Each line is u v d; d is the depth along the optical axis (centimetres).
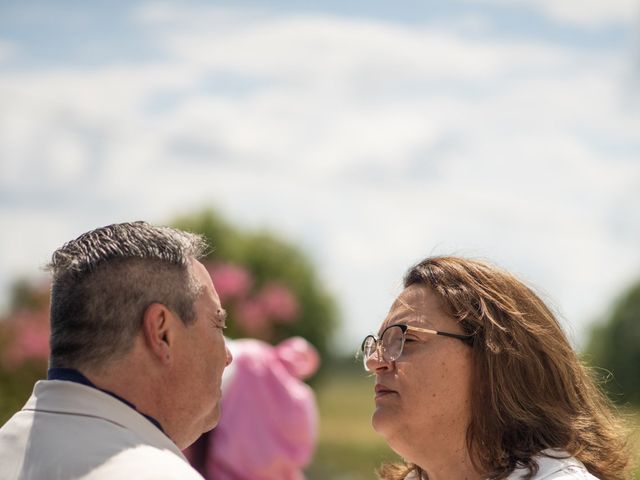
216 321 284
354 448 1602
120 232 276
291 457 495
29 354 863
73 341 269
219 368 284
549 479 305
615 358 2583
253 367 499
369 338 336
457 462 324
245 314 853
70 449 259
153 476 253
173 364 273
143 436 265
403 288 343
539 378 325
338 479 1330
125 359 269
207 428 291
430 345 324
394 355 326
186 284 277
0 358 865
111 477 253
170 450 267
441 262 338
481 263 339
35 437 264
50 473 257
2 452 266
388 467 366
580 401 335
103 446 259
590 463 320
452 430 323
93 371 269
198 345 278
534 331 328
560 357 331
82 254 272
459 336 324
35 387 277
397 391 325
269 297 878
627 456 329
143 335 270
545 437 321
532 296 337
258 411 494
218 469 488
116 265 270
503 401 320
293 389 503
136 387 270
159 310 271
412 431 324
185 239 282
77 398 266
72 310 269
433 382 322
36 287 929
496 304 328
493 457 319
